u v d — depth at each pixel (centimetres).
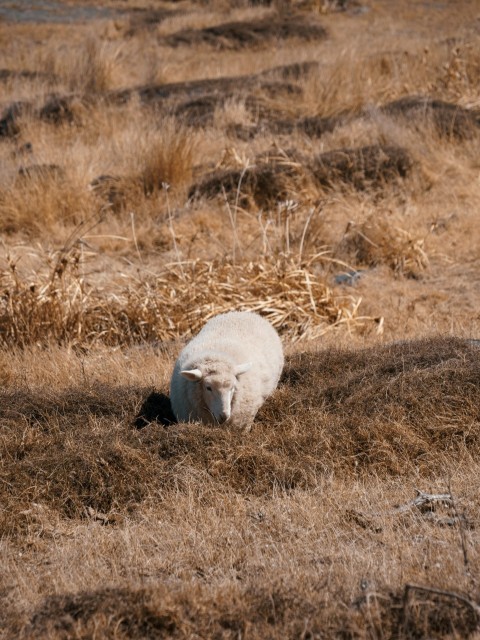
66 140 5959
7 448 2212
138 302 3388
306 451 2181
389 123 5222
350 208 4441
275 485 2042
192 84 7044
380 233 4047
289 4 11469
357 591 1560
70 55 8081
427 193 4641
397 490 2003
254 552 1775
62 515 1998
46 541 1889
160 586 1577
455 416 2264
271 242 4059
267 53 8675
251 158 4991
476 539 1738
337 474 2116
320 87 6341
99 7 12244
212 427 2253
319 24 10300
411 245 3953
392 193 4619
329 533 1816
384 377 2506
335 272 3947
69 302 3362
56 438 2267
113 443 2141
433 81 6331
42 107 6519
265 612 1518
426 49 6662
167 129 5341
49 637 1459
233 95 6291
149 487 2052
